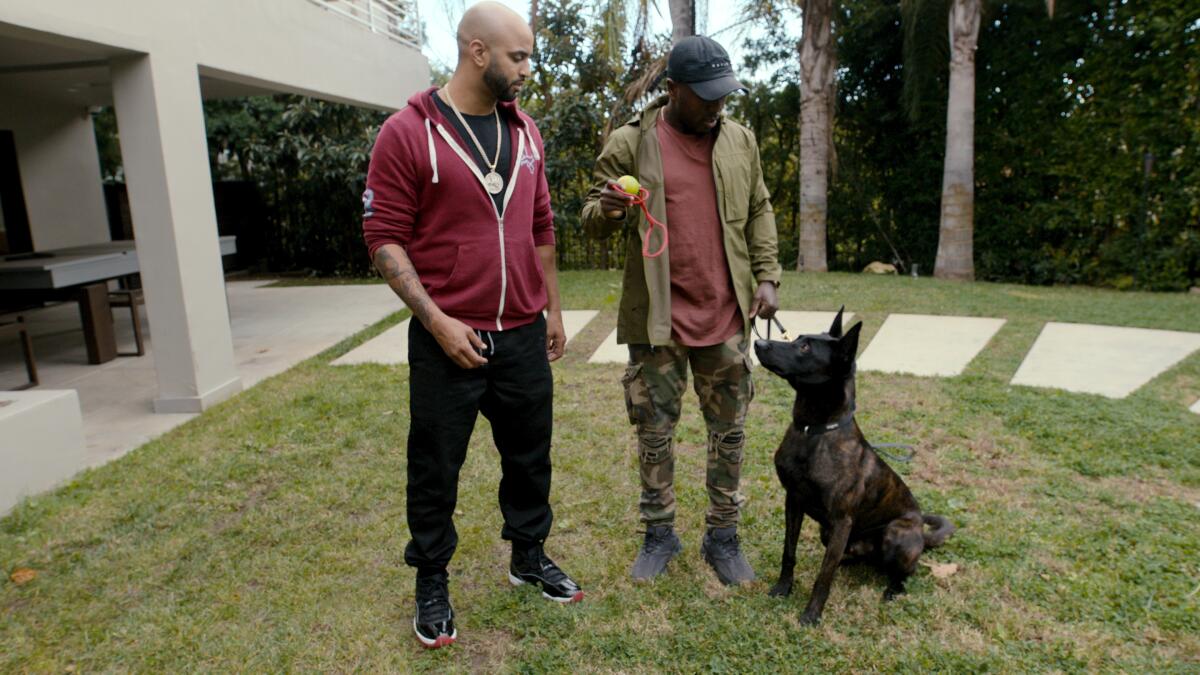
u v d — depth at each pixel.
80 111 10.23
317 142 12.06
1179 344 5.84
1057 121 9.56
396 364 5.93
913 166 10.77
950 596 2.67
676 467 3.84
